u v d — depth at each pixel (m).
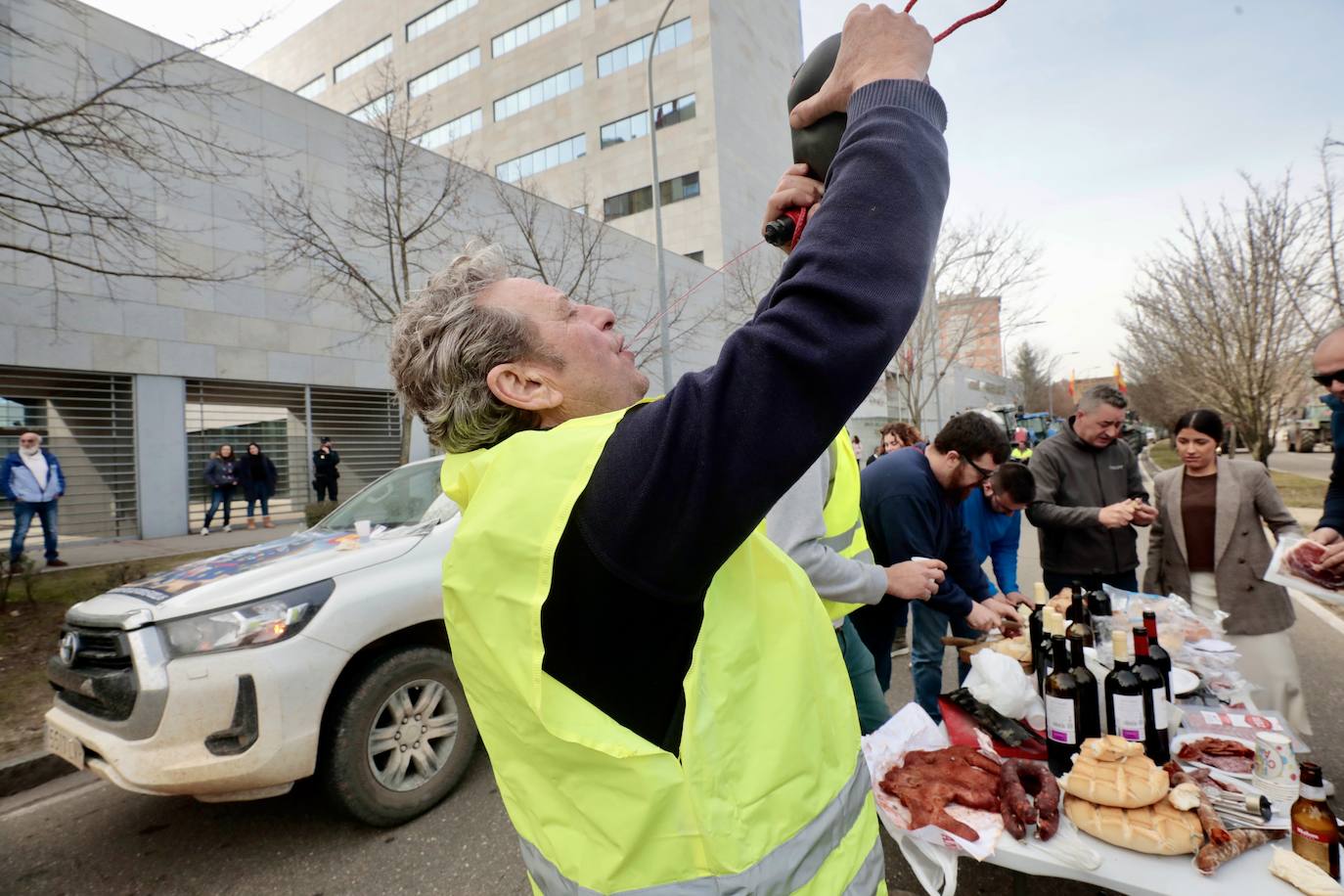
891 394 26.84
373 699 2.83
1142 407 34.69
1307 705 3.70
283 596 2.68
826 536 2.06
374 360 14.29
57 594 6.80
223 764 2.44
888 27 0.79
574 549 0.68
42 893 2.56
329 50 38.66
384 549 3.07
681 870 0.67
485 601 0.71
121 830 2.97
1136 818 1.58
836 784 0.82
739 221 28.95
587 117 30.38
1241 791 1.77
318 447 13.55
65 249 9.89
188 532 11.48
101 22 10.23
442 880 2.54
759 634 0.80
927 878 1.74
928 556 2.83
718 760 0.69
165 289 11.12
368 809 2.79
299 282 12.96
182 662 2.48
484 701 0.77
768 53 32.81
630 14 29.41
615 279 18.03
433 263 13.77
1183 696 2.41
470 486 0.85
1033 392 62.97
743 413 0.61
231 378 11.98
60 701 2.79
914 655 3.60
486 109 33.16
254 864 2.68
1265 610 3.05
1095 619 2.73
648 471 0.63
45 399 10.06
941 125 0.75
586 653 0.70
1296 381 11.76
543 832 0.76
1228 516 3.14
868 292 0.62
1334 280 9.49
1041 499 3.78
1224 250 11.41
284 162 12.59
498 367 0.86
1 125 5.96
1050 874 1.57
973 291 17.95
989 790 1.76
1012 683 2.19
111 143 6.47
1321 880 1.41
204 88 11.32
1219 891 1.45
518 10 32.22
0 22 7.95
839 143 0.82
